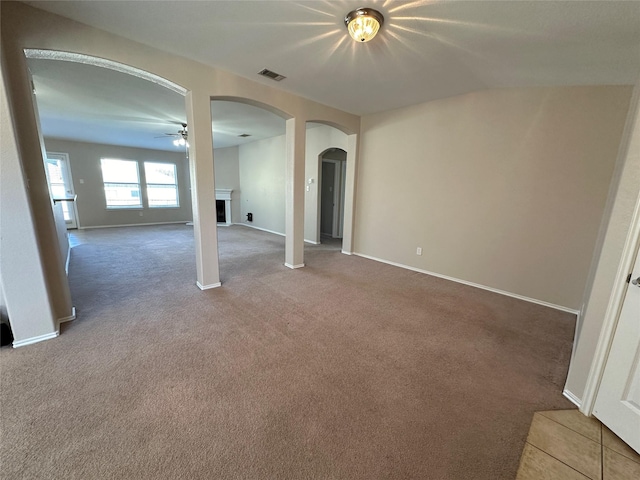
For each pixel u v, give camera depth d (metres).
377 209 4.68
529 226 3.11
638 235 1.35
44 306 2.11
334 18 2.00
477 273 3.57
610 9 1.63
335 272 4.05
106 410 1.49
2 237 1.90
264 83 3.27
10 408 1.48
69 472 1.17
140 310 2.68
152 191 8.61
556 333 2.46
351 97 3.70
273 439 1.36
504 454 1.33
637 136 1.38
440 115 3.71
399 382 1.79
